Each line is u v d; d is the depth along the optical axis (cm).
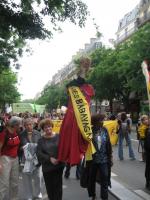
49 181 788
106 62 6297
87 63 655
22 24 1245
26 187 991
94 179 956
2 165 884
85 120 640
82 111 641
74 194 1076
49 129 788
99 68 6231
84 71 656
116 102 7794
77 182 1260
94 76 6291
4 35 1362
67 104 669
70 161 645
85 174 959
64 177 1345
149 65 824
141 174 1423
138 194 1054
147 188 1142
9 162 889
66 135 655
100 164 930
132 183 1238
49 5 1222
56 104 12125
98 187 1173
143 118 1697
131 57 4731
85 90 651
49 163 777
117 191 1084
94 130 930
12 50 1886
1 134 886
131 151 1873
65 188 1161
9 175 895
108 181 948
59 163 775
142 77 4712
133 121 6781
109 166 945
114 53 6334
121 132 1862
